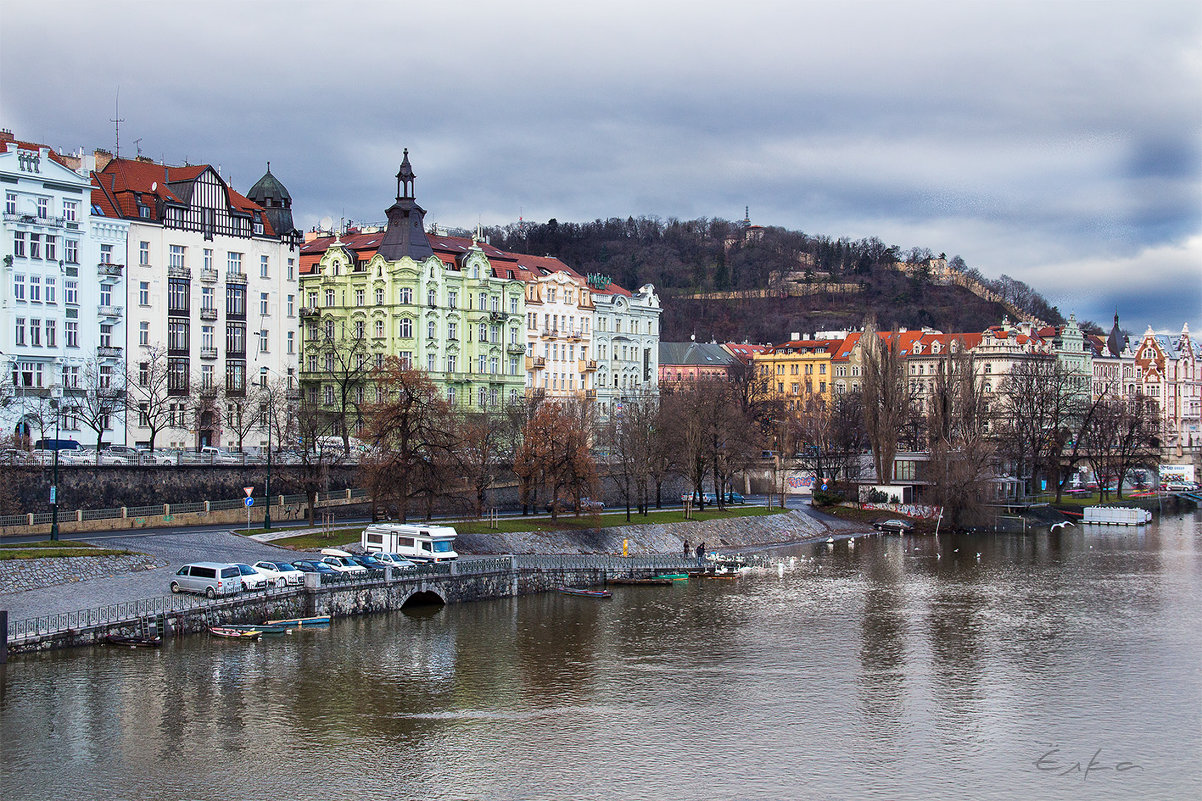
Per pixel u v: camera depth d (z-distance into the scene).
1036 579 170.00
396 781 87.81
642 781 88.88
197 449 183.12
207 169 196.62
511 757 92.94
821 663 120.56
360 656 117.44
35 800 82.44
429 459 157.62
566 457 177.38
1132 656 124.12
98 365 178.00
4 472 134.25
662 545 185.62
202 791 84.94
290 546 144.38
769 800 85.75
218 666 110.12
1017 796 87.31
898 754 95.25
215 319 197.00
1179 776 91.31
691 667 118.31
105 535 143.00
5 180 167.50
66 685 102.25
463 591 144.50
